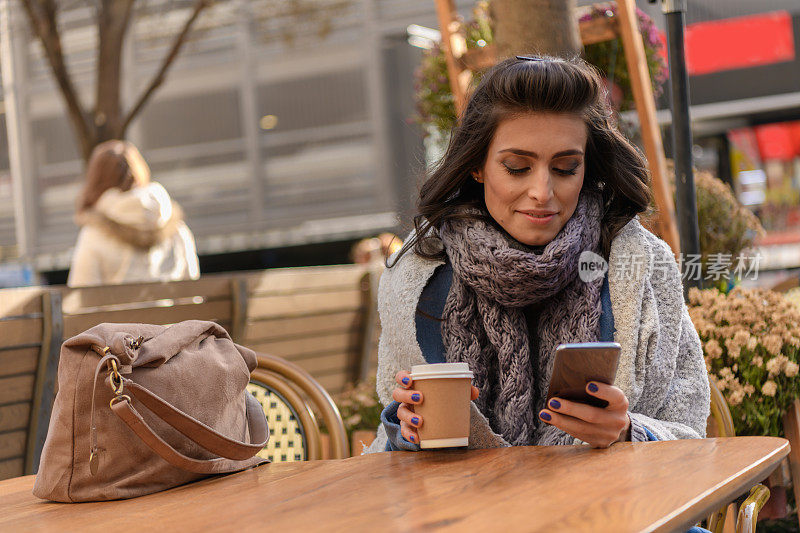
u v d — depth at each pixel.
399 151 10.86
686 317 2.03
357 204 11.22
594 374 1.58
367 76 11.02
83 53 12.63
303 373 2.39
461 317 2.01
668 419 1.97
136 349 1.59
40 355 3.43
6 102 13.04
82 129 9.48
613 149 2.02
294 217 11.64
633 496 1.25
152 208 4.82
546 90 1.86
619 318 1.94
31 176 13.17
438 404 1.66
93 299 3.72
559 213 1.92
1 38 12.40
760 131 8.52
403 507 1.29
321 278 5.05
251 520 1.30
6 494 1.74
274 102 11.55
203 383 1.67
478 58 4.01
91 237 4.78
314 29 10.94
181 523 1.32
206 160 12.03
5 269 13.27
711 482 1.30
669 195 3.57
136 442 1.59
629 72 3.63
